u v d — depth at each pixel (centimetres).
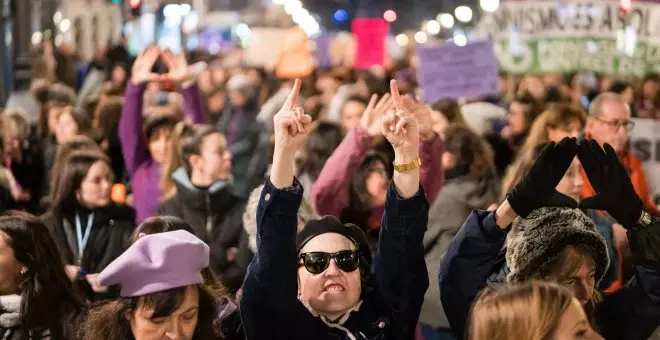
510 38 1583
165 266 504
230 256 898
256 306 527
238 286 827
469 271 557
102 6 2677
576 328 435
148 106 1712
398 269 545
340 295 545
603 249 555
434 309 770
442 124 1150
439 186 809
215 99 2128
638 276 566
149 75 1120
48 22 2931
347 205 818
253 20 4600
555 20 1528
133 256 505
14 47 2453
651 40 1408
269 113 1773
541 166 539
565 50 1523
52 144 1406
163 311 502
